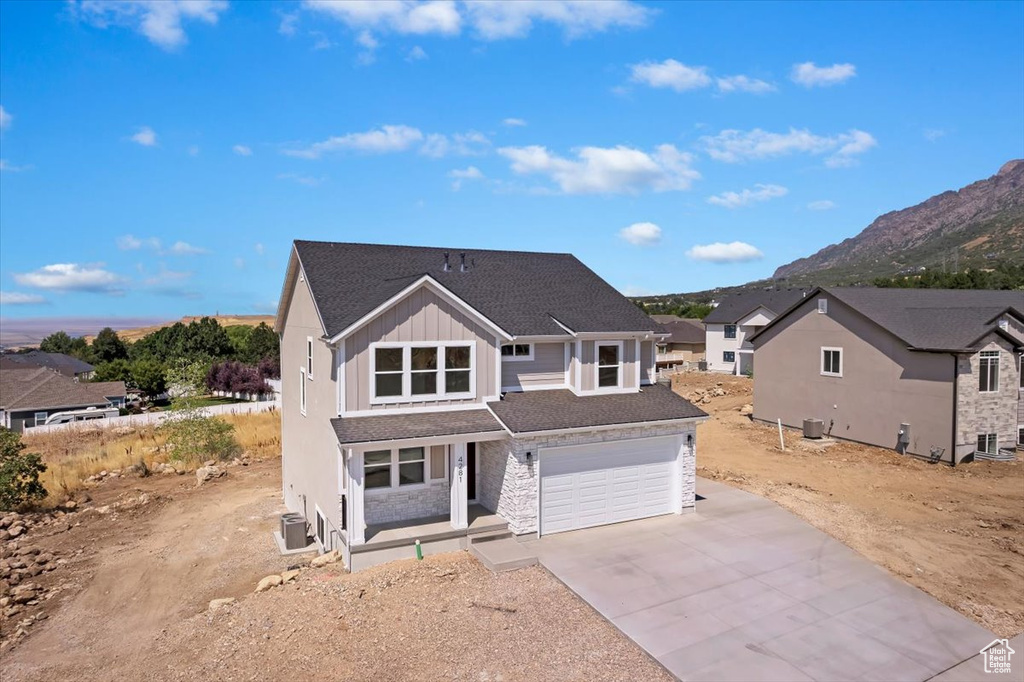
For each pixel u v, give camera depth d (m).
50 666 12.14
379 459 16.56
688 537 16.56
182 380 40.91
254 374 70.38
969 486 22.03
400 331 16.45
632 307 21.58
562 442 16.72
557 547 15.81
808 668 10.44
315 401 18.58
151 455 32.19
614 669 10.56
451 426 16.05
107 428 42.88
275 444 33.97
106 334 95.50
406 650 11.34
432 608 12.81
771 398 33.56
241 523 21.11
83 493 25.73
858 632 11.62
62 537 20.14
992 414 25.77
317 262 19.78
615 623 11.89
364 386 16.11
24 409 51.00
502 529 16.36
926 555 15.32
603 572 14.25
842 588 13.43
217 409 51.97
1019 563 14.85
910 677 10.24
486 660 10.91
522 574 14.38
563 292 21.89
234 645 12.06
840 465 25.17
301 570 15.91
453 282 20.88
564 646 11.30
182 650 12.15
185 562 17.75
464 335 17.23
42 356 82.44
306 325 19.70
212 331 93.81
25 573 16.92
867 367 28.25
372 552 15.09
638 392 19.98
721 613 12.30
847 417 29.28
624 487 17.91
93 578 16.78
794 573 14.20
